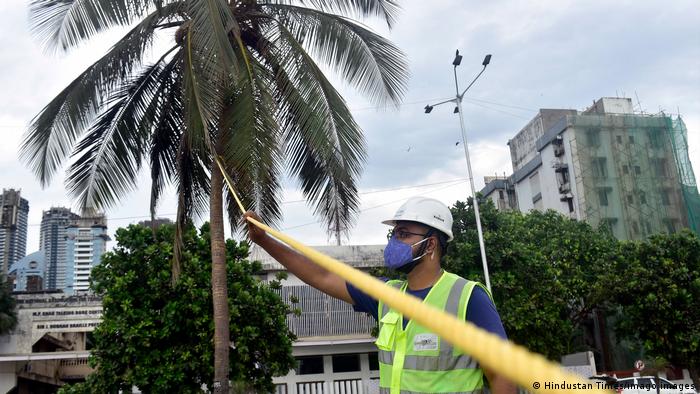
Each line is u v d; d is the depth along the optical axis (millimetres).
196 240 18594
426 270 2656
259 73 10508
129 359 16625
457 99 23172
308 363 27453
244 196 10414
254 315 17984
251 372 18109
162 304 17438
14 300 28297
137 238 17672
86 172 11859
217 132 10531
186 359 16688
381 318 2650
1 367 26672
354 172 10930
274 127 10164
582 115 39969
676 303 24391
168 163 12836
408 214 2660
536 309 23172
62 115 11070
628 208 38406
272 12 11930
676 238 25234
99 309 28719
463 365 2314
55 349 31875
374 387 23953
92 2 10062
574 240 28141
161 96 12367
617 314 31344
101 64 10992
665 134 40250
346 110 10938
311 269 3107
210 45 9242
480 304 2396
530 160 45594
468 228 24078
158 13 10570
